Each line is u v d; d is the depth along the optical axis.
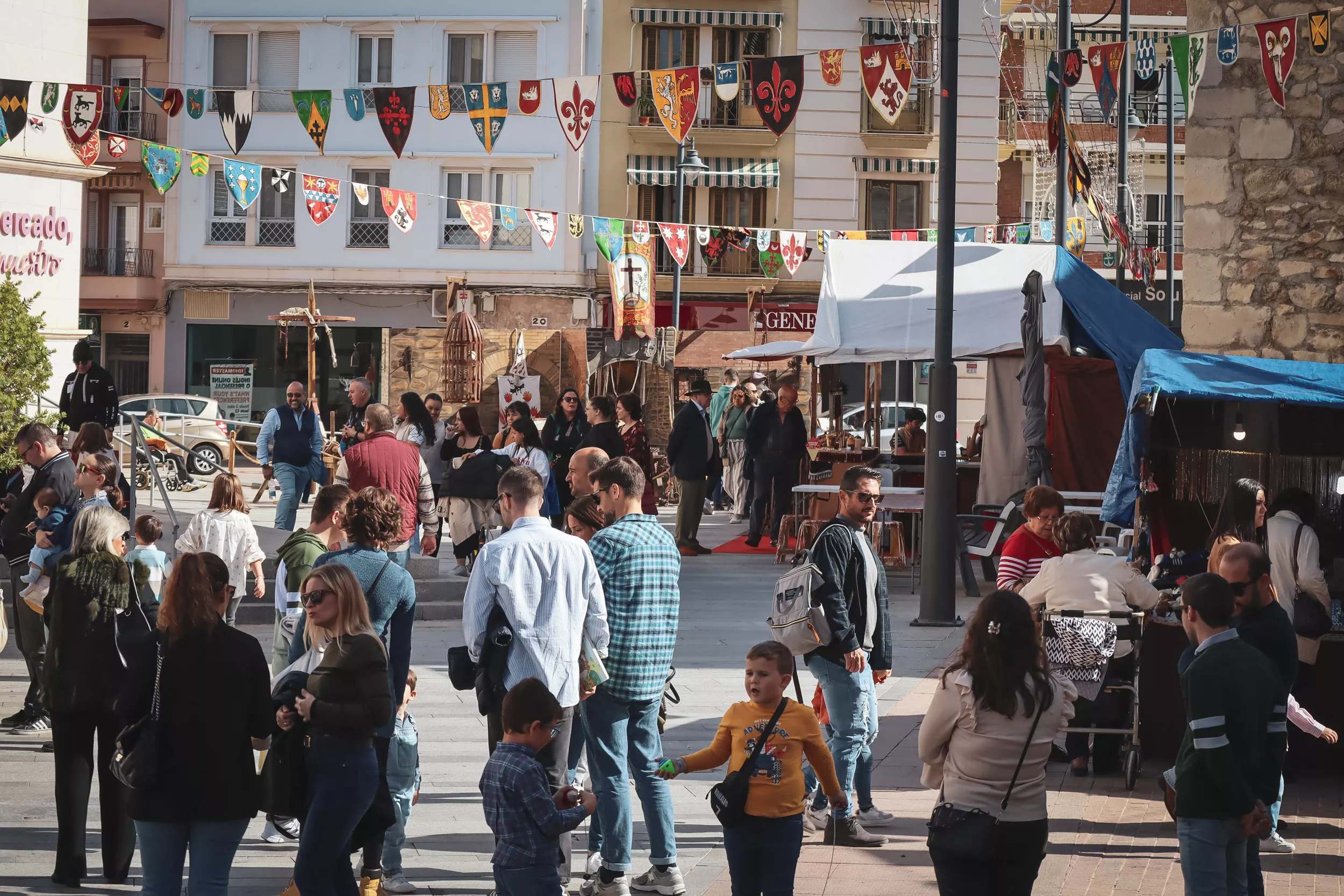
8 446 15.34
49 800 8.40
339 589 5.97
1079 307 17.95
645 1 39.16
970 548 17.53
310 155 39.03
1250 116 13.45
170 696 5.64
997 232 40.44
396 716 6.84
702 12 39.25
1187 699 5.85
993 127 39.84
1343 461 10.73
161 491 15.46
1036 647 5.30
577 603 6.59
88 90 13.43
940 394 14.57
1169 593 9.28
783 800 5.81
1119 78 12.99
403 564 11.86
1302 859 7.43
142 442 15.50
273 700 5.96
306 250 39.25
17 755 9.45
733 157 39.59
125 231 40.38
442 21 38.75
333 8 38.94
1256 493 8.72
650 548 6.98
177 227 39.53
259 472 33.25
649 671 6.88
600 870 6.82
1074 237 26.98
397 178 38.94
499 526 15.44
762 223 40.06
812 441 23.80
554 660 6.48
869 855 7.45
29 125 20.38
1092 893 6.79
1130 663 8.76
